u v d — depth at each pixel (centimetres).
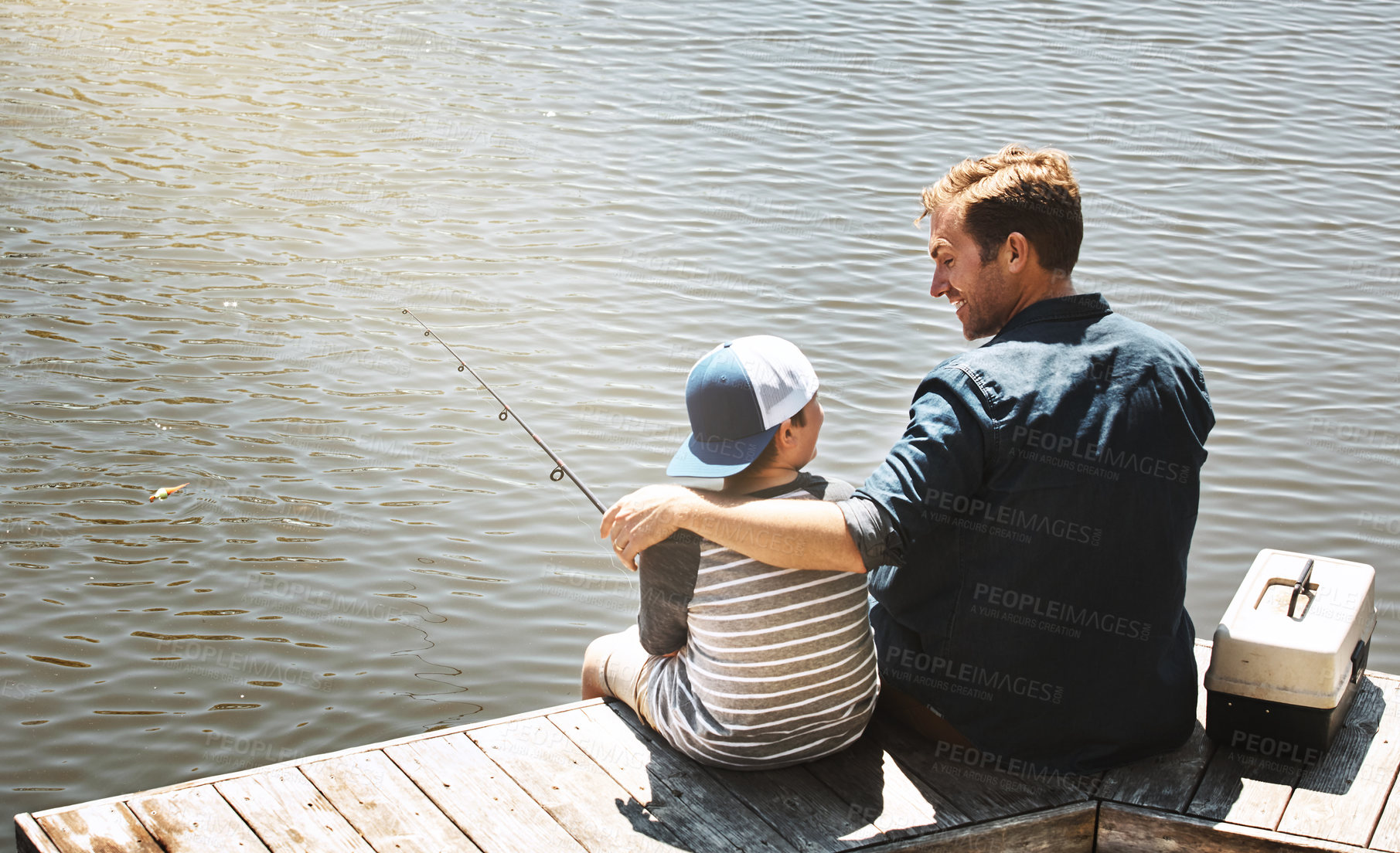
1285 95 1141
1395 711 274
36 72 1116
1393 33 1346
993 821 236
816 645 232
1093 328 231
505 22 1301
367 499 526
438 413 595
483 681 428
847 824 235
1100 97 1118
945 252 239
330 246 783
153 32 1255
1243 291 758
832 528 211
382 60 1177
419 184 888
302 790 243
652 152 960
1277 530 525
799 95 1100
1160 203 888
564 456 561
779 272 758
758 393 222
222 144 959
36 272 725
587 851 227
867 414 602
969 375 223
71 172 889
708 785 245
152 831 229
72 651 433
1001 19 1354
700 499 218
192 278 729
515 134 995
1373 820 236
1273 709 251
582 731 263
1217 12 1407
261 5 1355
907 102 1091
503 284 734
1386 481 561
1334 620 255
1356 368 667
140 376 616
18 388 597
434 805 239
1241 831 233
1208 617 468
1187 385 231
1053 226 229
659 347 663
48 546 486
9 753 388
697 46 1231
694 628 236
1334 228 859
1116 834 242
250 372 625
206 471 540
